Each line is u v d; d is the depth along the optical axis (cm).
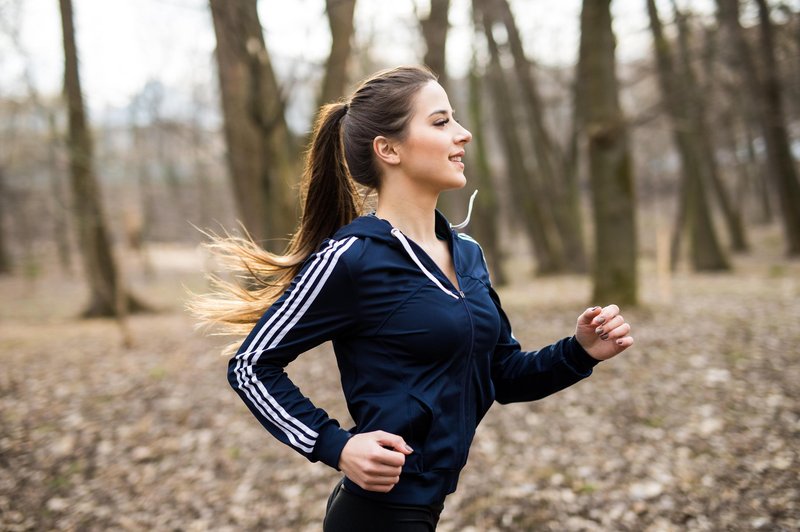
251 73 841
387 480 138
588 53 829
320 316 151
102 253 1248
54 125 1083
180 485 418
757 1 1332
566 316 854
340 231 159
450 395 153
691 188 1582
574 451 429
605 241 859
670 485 361
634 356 621
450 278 163
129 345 833
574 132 1734
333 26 841
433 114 159
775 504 317
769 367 543
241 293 184
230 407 550
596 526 332
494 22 1644
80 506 393
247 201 935
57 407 564
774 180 1653
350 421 516
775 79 1459
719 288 1112
